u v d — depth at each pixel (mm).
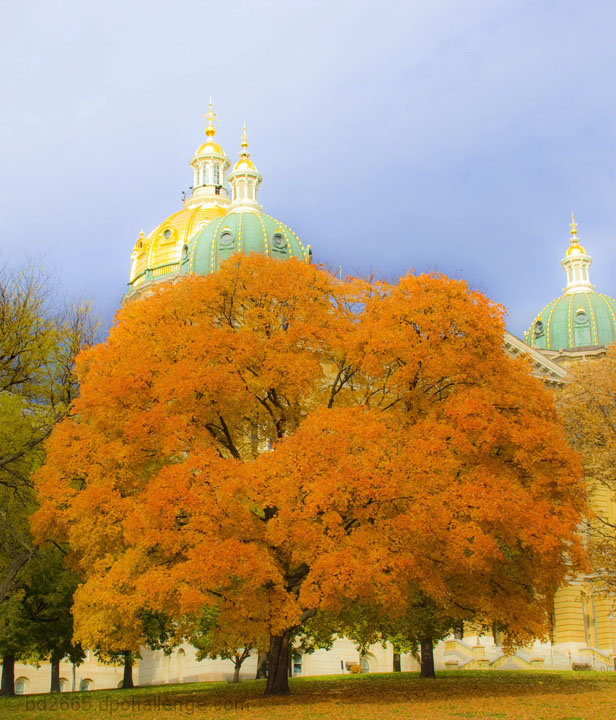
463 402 24500
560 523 23719
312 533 22125
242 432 27781
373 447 22594
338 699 24359
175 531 22391
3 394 29797
